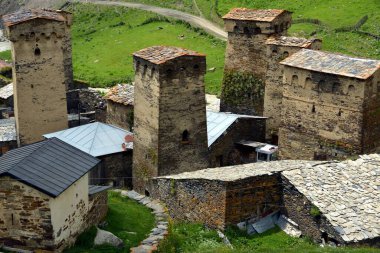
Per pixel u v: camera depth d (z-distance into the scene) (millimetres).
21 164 21562
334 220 26047
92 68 76000
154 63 34344
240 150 42219
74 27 97500
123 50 80875
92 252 22109
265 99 44312
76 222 22578
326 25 73375
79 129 41125
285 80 37219
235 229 28172
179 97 35188
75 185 22344
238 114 45750
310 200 27125
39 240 21125
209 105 55094
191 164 36594
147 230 25109
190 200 30125
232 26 46906
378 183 28844
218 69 67938
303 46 41781
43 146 23484
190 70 35156
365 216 26469
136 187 37562
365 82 33562
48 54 41250
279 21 45406
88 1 107750
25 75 40875
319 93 35656
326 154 36000
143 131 36375
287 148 38000
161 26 87625
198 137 36469
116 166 38812
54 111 42312
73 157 23562
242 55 46969
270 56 43438
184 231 28469
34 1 115125
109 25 94312
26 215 21000
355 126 34406
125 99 43250
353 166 30109
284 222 28578
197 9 93375
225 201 27828
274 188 28859
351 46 66875
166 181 32188
